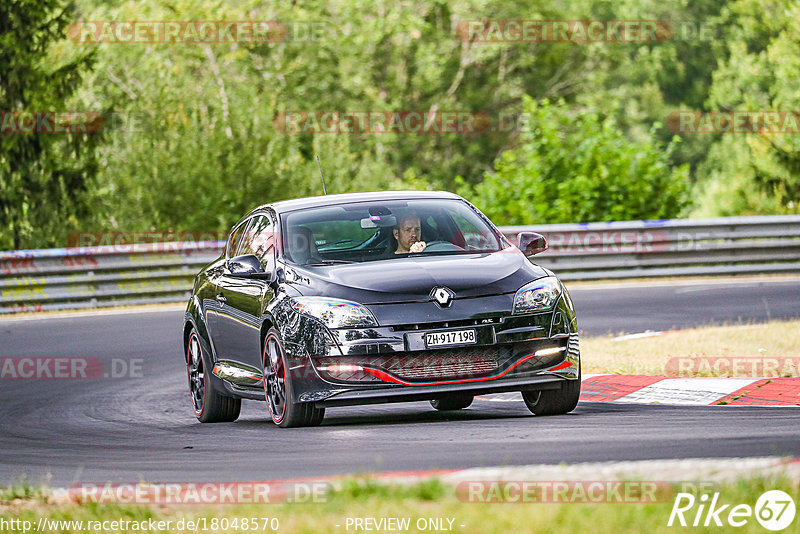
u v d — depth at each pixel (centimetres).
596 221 9631
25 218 12162
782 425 2711
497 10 17950
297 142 12138
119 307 7556
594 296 6975
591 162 9775
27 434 3478
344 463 2469
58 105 12225
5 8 12119
